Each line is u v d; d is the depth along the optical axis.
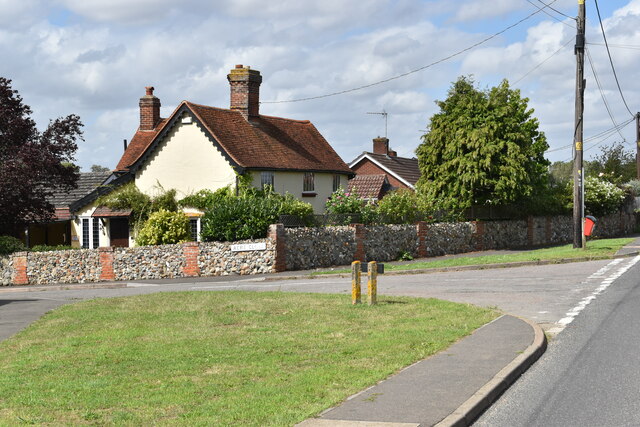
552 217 46.94
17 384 9.47
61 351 11.88
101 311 17.05
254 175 38.25
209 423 7.21
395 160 65.81
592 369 9.70
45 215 36.28
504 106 38.66
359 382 8.77
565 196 48.69
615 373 9.43
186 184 38.94
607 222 53.78
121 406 8.11
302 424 7.07
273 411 7.57
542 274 22.30
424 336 11.89
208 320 14.77
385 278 24.48
